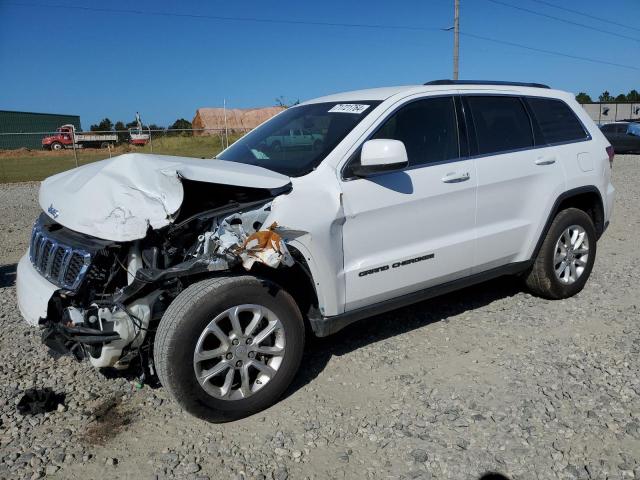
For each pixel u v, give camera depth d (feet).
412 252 13.05
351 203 12.03
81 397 11.95
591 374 12.30
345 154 12.30
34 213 37.09
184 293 10.37
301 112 15.08
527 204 15.38
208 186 11.80
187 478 9.35
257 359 11.13
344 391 12.02
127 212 10.26
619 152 78.18
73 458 9.91
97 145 105.09
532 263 16.05
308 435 10.46
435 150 13.67
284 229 11.12
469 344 14.08
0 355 13.98
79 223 10.52
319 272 11.71
